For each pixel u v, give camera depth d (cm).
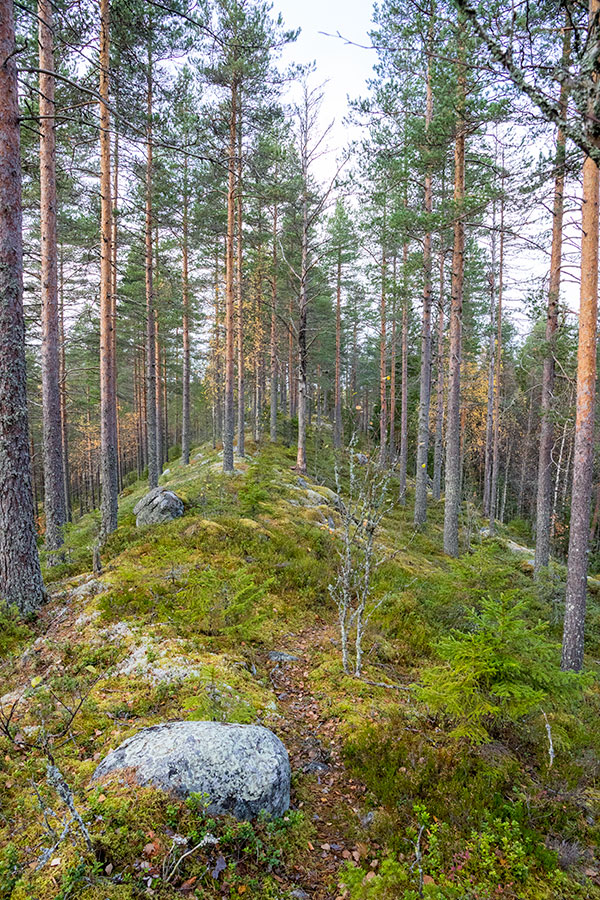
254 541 1053
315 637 743
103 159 1185
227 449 1859
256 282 2534
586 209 766
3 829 332
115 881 281
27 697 504
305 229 1831
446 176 1495
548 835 381
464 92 942
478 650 475
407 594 892
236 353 2738
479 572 787
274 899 301
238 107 1625
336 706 540
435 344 2855
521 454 3450
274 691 577
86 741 442
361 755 458
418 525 1748
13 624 650
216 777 352
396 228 1370
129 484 3512
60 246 1977
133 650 593
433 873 329
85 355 2906
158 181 1709
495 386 2644
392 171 1478
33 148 1355
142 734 399
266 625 746
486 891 315
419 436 1745
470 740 477
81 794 353
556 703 557
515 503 3675
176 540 1005
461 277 1343
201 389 4406
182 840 305
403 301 2181
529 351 1761
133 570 826
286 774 388
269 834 345
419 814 351
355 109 1415
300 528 1218
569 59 235
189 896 286
